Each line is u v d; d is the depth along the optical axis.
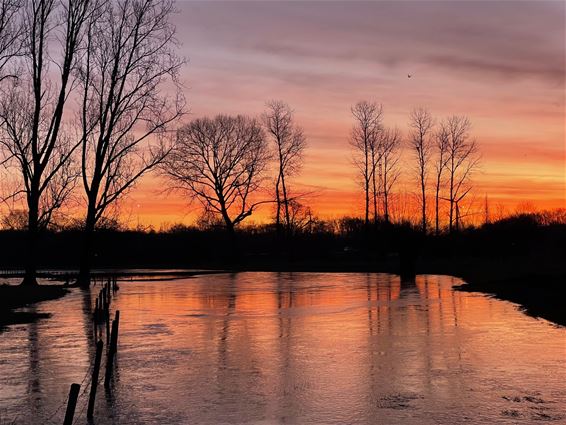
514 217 76.25
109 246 73.38
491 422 9.48
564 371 13.12
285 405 10.57
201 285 42.31
